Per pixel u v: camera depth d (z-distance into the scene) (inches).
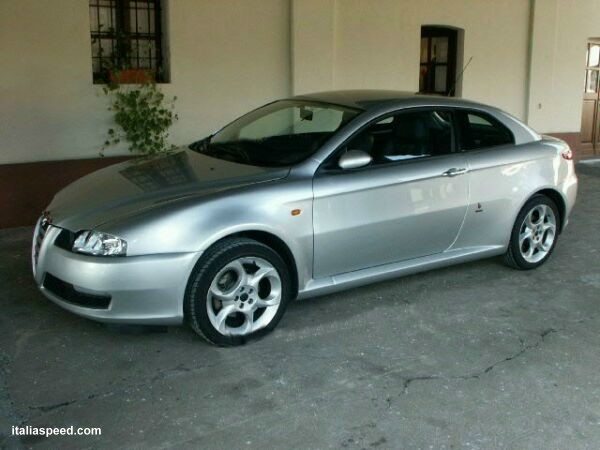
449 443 134.2
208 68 306.2
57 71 274.7
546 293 214.8
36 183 276.1
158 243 158.9
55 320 185.9
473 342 178.9
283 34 321.4
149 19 298.5
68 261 161.2
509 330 186.9
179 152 209.8
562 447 133.7
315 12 323.6
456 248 213.8
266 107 226.2
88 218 166.4
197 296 163.9
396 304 202.7
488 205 214.5
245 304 172.2
